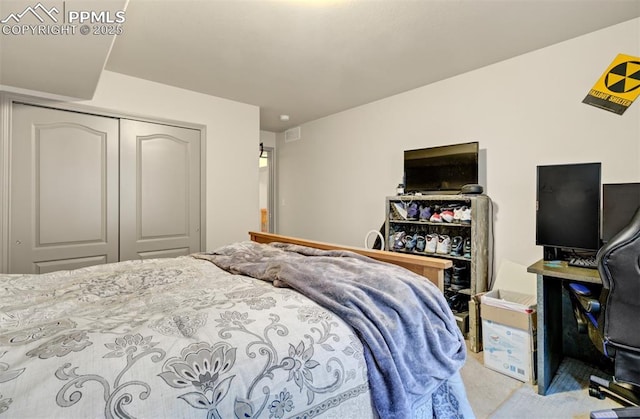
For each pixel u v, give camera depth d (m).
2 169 2.39
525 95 2.48
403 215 2.99
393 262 1.56
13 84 2.32
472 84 2.80
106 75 2.79
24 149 2.48
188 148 3.31
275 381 0.76
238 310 0.95
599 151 2.14
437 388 1.15
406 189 3.09
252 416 0.71
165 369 0.68
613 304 1.28
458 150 2.71
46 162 2.58
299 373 0.81
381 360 0.94
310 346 0.86
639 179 1.99
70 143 2.68
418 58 2.57
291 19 2.01
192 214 3.36
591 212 1.90
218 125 3.51
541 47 2.38
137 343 0.75
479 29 2.12
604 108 2.12
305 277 1.19
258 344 0.81
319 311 1.00
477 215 2.46
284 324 0.91
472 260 2.46
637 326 1.22
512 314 1.95
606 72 2.11
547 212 2.06
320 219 4.43
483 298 2.11
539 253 2.44
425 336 1.10
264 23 2.05
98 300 1.18
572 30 2.14
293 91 3.34
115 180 2.89
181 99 3.24
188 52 2.45
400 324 1.05
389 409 0.93
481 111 2.75
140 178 3.03
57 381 0.61
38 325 0.90
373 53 2.47
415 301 1.14
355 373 0.90
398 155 3.43
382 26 2.08
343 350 0.90
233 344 0.79
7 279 1.37
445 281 2.73
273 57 2.54
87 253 2.78
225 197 3.57
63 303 1.10
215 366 0.72
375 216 3.71
